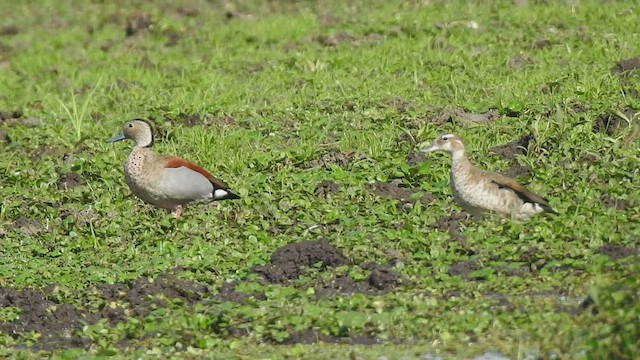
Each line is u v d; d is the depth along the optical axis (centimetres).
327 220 1452
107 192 1638
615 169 1516
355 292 1259
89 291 1296
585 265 1230
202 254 1379
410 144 1722
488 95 1936
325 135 1811
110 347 1170
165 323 1203
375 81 2078
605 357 1006
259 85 2147
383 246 1347
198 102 2045
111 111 2089
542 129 1641
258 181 1609
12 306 1281
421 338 1134
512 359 1057
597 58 2072
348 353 1112
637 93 1830
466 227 1390
